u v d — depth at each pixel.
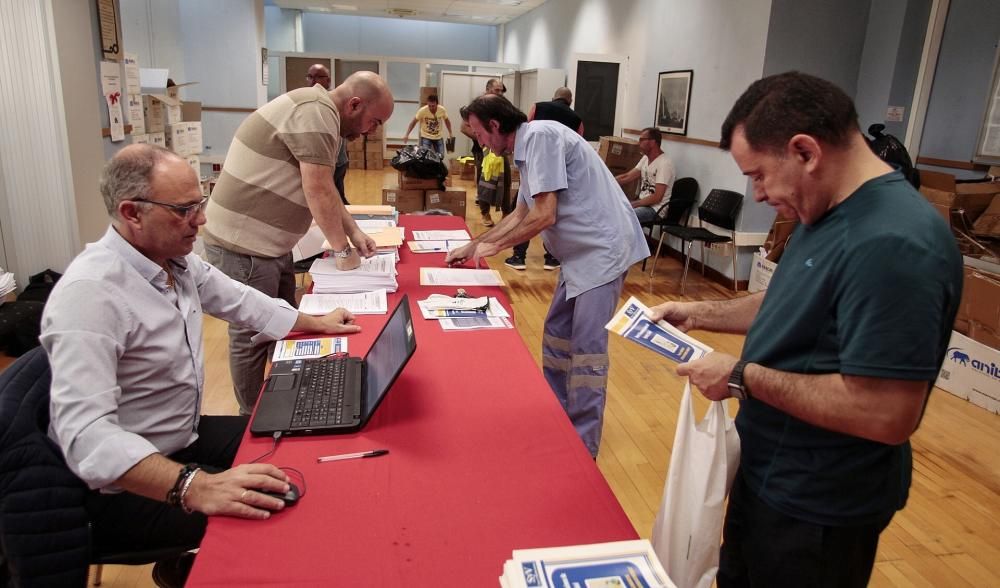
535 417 1.47
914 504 2.46
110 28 4.07
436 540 1.05
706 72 5.77
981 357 3.30
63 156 3.52
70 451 1.19
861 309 0.93
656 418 3.07
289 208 2.26
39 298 3.53
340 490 1.18
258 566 0.98
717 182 5.59
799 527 1.12
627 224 2.45
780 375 1.04
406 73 13.49
